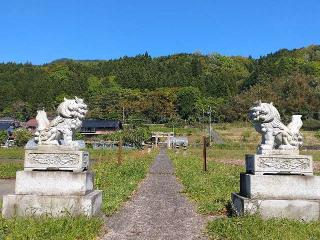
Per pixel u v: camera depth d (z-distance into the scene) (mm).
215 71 173125
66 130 10734
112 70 166375
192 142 85875
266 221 9477
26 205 9992
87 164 11156
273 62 159625
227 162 37562
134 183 19344
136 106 116625
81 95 126688
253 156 10508
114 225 10125
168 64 173875
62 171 10281
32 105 117062
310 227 9109
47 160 10352
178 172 26266
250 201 10102
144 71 156500
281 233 8453
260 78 135500
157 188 18422
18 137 72625
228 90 139625
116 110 114250
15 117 113312
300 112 103312
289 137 10656
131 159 37812
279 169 10344
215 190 16094
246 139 83812
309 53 172000
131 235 9078
